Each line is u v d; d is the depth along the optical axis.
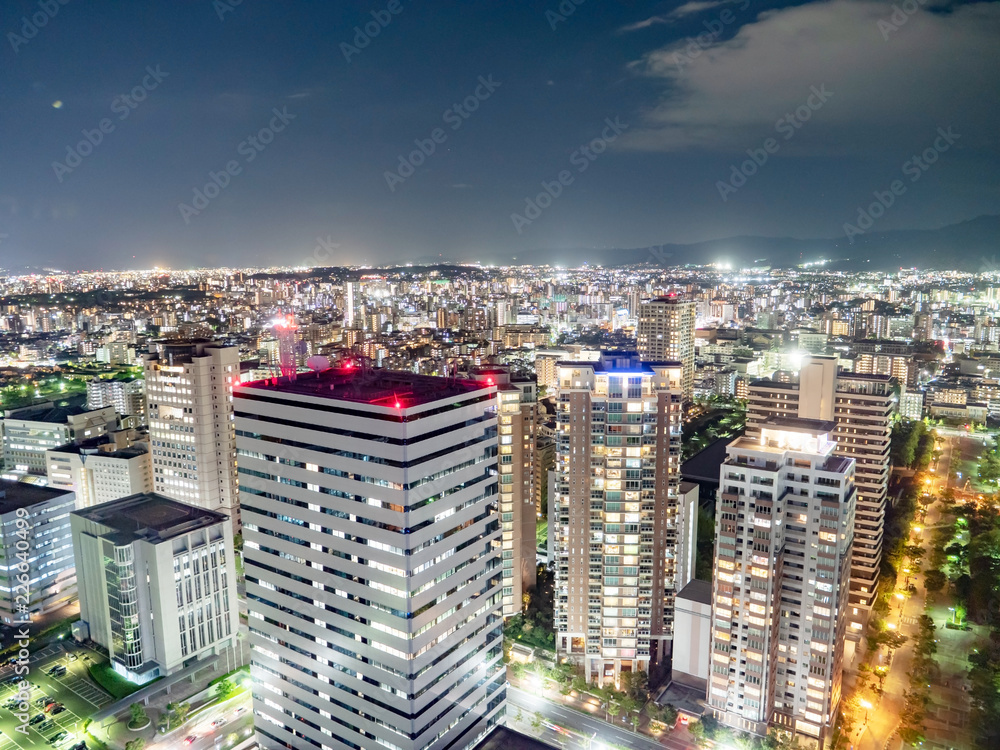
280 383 143.88
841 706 178.00
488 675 151.38
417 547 126.00
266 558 146.00
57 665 199.50
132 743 161.12
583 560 193.00
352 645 135.12
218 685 191.12
